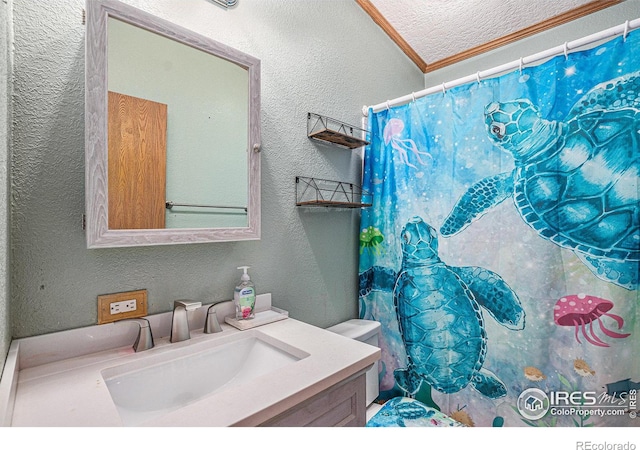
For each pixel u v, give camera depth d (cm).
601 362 117
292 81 144
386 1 181
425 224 157
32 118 81
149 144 95
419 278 158
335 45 166
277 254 137
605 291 116
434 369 153
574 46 122
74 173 87
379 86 195
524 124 132
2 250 61
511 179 134
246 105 118
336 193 166
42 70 82
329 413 80
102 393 69
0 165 59
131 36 92
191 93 104
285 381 74
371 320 172
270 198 134
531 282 130
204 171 107
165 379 89
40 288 82
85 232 87
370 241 174
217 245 117
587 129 119
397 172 167
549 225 126
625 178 113
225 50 111
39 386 72
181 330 99
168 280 105
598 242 117
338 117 166
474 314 143
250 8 128
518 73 134
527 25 193
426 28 200
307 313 150
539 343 128
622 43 114
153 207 95
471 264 144
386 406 143
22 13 80
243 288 115
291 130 143
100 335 91
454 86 150
